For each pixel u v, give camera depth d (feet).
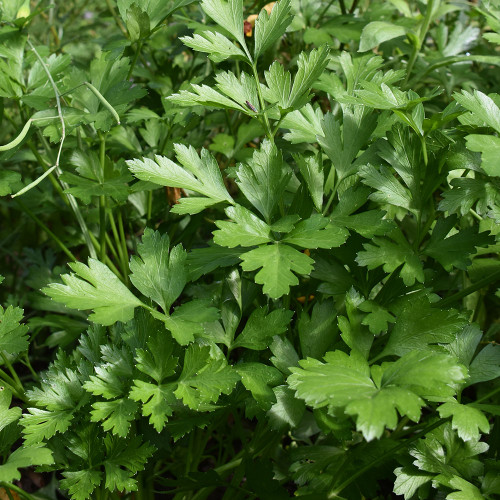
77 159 1.51
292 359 1.30
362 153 1.38
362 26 1.76
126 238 2.04
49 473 1.63
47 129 1.44
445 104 1.84
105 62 1.54
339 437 1.21
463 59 1.71
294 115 1.43
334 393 1.04
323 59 1.33
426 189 1.34
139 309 1.30
